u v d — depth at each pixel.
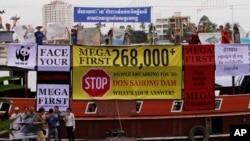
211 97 31.58
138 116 31.14
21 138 25.91
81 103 30.97
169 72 31.17
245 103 32.09
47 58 30.70
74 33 32.47
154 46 31.06
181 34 33.69
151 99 31.17
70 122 29.59
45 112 30.08
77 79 30.89
